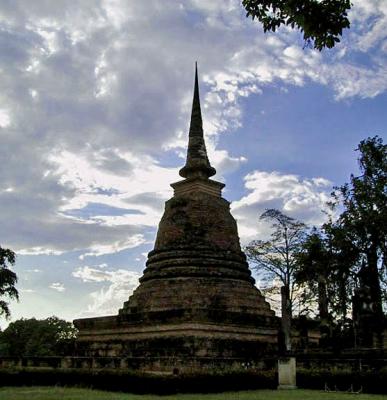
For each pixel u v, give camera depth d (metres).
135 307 37.81
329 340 42.44
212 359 31.34
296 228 57.59
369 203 41.12
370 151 43.03
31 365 37.91
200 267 38.09
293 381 29.06
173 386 25.33
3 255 56.09
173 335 33.62
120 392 26.42
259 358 33.00
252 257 58.28
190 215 40.34
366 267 41.09
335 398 22.69
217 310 34.31
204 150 42.97
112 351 37.00
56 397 22.84
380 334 40.34
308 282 44.94
